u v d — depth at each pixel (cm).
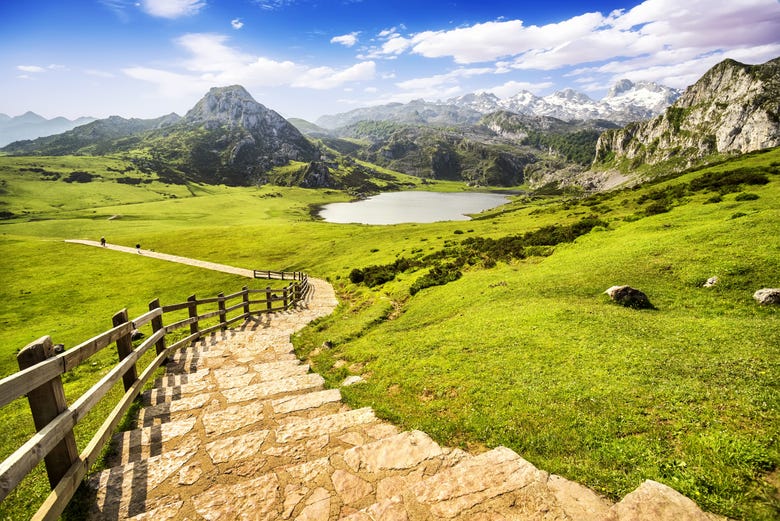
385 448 689
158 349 1283
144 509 564
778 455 606
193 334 1620
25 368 502
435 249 5297
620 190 8200
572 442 749
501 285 2503
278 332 1998
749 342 1141
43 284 6400
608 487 581
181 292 5891
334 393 1012
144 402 985
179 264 7762
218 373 1211
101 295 5822
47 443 487
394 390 1127
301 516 541
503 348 1351
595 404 886
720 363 1019
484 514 512
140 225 15375
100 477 626
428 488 566
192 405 955
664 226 3234
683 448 680
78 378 1714
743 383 891
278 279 6053
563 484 570
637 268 2225
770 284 1717
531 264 3212
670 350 1155
